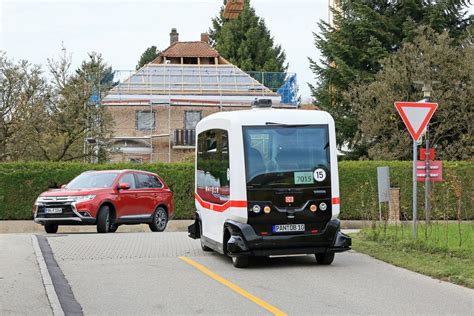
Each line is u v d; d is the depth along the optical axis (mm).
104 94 39969
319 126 13102
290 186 12789
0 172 28156
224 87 52625
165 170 28844
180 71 53469
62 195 20312
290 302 9500
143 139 50406
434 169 16172
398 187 27938
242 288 10648
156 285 10984
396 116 33875
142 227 27141
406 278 11547
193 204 28891
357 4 39844
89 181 21578
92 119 38812
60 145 41250
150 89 51406
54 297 9828
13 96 36625
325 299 9695
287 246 12727
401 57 34500
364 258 14172
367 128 33875
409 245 14688
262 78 54188
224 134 13328
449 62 33875
